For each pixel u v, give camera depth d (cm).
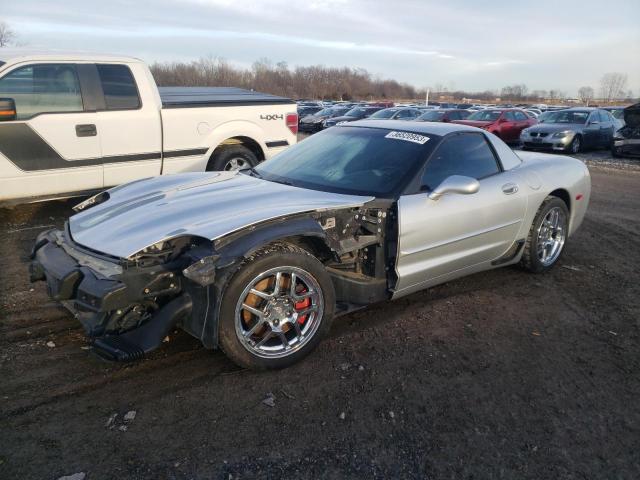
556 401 282
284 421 255
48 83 560
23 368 294
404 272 353
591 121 1636
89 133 586
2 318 354
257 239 277
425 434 250
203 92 812
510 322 377
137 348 259
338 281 337
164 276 270
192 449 233
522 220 434
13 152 542
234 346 280
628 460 239
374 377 297
